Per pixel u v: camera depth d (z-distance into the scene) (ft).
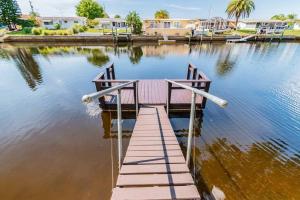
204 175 11.25
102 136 15.31
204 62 46.06
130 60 47.60
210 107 20.30
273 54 59.52
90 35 86.53
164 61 46.70
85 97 5.68
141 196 7.63
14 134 15.51
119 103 8.30
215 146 14.08
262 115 19.12
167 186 8.18
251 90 27.02
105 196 9.87
